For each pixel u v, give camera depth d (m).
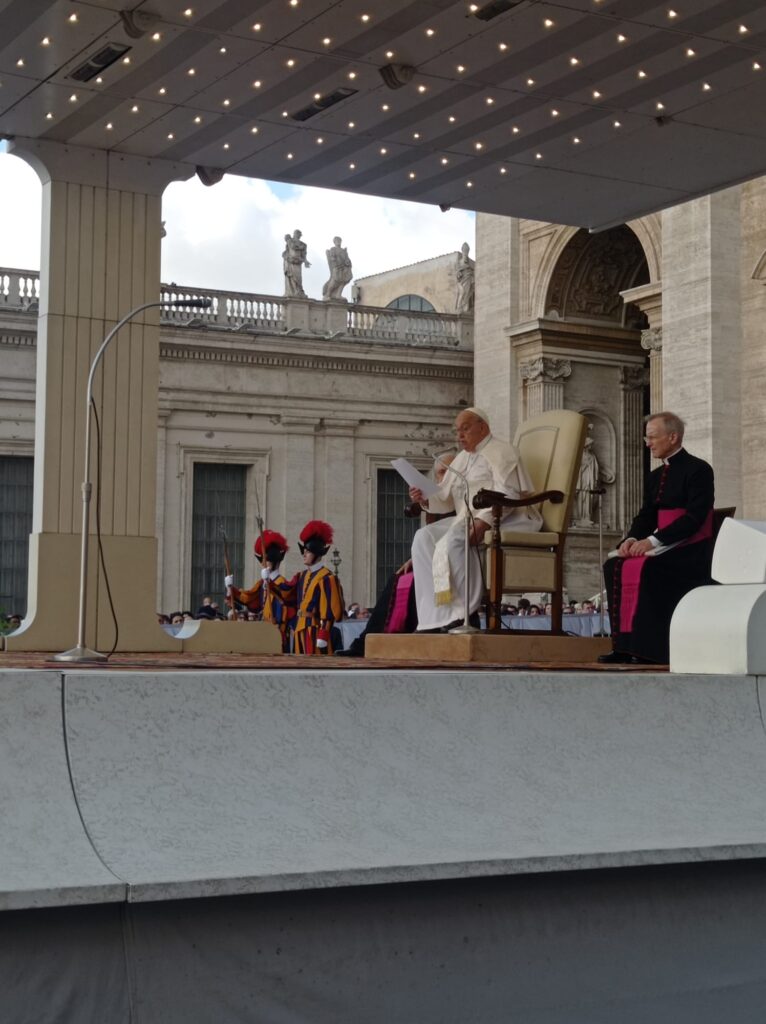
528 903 5.73
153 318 14.60
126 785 5.48
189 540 40.94
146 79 12.62
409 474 12.02
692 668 7.36
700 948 6.12
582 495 39.75
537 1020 5.69
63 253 14.26
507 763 6.29
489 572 11.07
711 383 29.80
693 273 30.44
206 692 5.74
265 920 5.22
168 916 5.07
